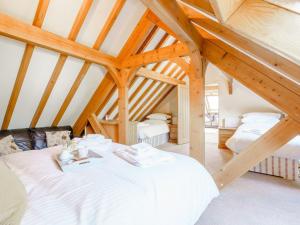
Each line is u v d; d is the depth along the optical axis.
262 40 1.01
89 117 4.43
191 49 2.42
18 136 3.55
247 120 4.52
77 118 4.59
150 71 4.66
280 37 0.94
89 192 1.07
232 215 2.11
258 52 1.78
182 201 1.29
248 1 1.06
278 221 2.00
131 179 1.25
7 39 2.38
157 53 3.26
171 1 1.64
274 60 1.71
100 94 4.10
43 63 2.92
